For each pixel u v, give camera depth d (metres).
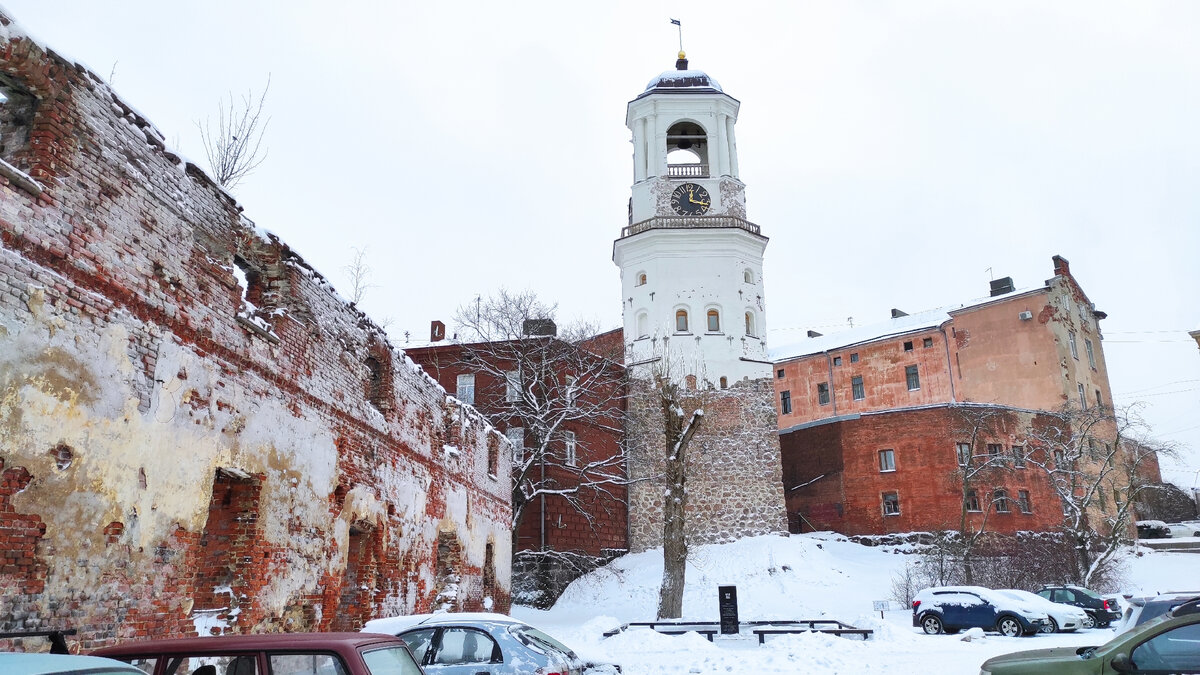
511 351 40.03
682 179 46.84
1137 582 38.81
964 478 40.59
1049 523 44.28
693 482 42.31
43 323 8.27
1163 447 43.91
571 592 37.84
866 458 46.34
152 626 9.67
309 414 14.12
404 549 18.64
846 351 60.53
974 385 53.81
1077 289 58.22
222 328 11.57
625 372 44.47
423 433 20.75
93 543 8.82
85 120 9.12
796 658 17.75
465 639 10.27
